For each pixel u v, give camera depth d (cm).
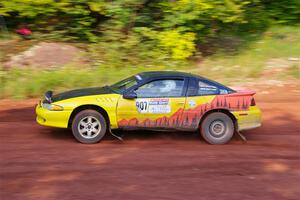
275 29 1931
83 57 1512
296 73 1513
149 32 1541
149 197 638
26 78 1352
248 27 1902
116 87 940
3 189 652
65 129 988
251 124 933
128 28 1578
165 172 741
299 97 1319
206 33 1666
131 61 1530
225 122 923
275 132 1021
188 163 790
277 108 1209
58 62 1468
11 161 769
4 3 1443
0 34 1567
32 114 1108
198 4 1498
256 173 753
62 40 1583
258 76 1516
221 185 693
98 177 708
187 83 920
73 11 1502
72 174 718
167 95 907
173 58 1534
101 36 1627
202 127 920
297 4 1972
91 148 859
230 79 1473
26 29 1558
